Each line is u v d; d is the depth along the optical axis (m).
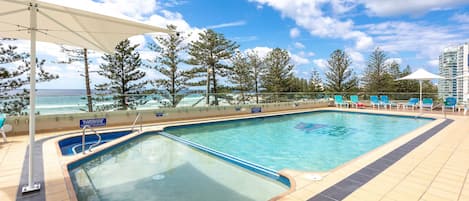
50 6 2.27
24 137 6.06
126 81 14.42
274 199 2.61
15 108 6.94
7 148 4.90
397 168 3.54
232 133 8.38
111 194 3.37
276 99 13.55
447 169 3.47
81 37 3.27
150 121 9.08
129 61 14.45
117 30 2.89
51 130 6.96
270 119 11.46
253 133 8.38
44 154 4.48
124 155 5.33
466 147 4.72
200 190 3.51
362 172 3.39
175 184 3.73
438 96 12.46
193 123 9.05
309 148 6.39
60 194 2.79
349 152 5.98
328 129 9.02
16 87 11.11
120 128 7.61
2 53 10.55
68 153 5.27
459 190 2.77
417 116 10.59
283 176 3.51
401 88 22.08
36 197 2.70
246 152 6.03
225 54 17.73
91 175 4.08
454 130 6.58
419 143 5.09
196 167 4.55
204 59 17.16
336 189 2.84
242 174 4.18
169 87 16.22
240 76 19.27
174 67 15.96
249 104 12.48
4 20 2.85
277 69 21.44
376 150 4.56
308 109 14.31
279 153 5.93
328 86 24.28
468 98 11.31
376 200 2.54
